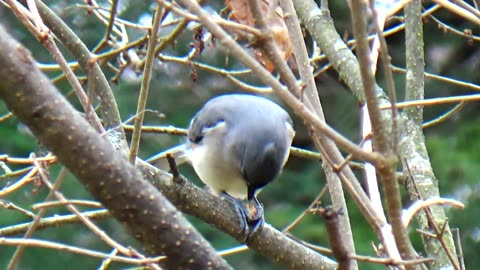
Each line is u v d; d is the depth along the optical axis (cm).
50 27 1005
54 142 486
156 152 2272
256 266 2281
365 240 2094
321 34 1037
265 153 1112
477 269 2092
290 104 536
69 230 2214
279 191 2392
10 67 471
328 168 770
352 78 979
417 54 967
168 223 515
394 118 548
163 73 2373
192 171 2286
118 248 596
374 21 550
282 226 2203
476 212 2111
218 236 2275
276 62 611
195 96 2380
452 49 2420
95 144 493
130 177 504
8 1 812
